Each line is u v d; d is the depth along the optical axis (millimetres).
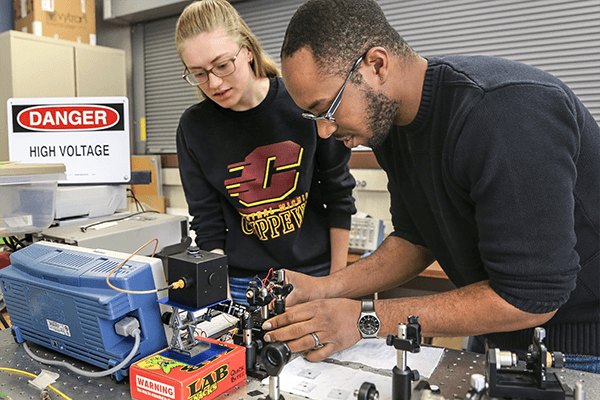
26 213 1315
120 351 774
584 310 875
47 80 2623
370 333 836
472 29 2338
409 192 1046
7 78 2498
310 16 735
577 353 884
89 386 757
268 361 618
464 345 1575
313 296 1014
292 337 817
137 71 3488
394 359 830
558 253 698
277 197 1296
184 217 1856
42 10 2613
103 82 2922
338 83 746
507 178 693
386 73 777
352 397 694
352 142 864
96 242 1488
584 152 787
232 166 1289
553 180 678
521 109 690
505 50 2275
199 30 1044
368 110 789
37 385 755
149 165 3193
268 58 1305
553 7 2145
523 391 589
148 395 693
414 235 1132
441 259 1094
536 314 745
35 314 881
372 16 763
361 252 2191
